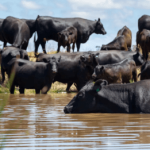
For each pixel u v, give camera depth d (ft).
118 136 23.30
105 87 36.73
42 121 29.91
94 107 35.83
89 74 67.82
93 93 35.58
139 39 81.92
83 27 98.84
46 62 68.80
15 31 88.94
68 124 28.32
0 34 94.22
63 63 69.00
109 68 56.90
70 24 97.14
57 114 34.53
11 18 91.15
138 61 70.54
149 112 35.45
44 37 96.53
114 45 85.92
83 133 24.38
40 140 22.09
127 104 36.11
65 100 50.11
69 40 90.94
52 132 24.76
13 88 67.26
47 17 96.84
